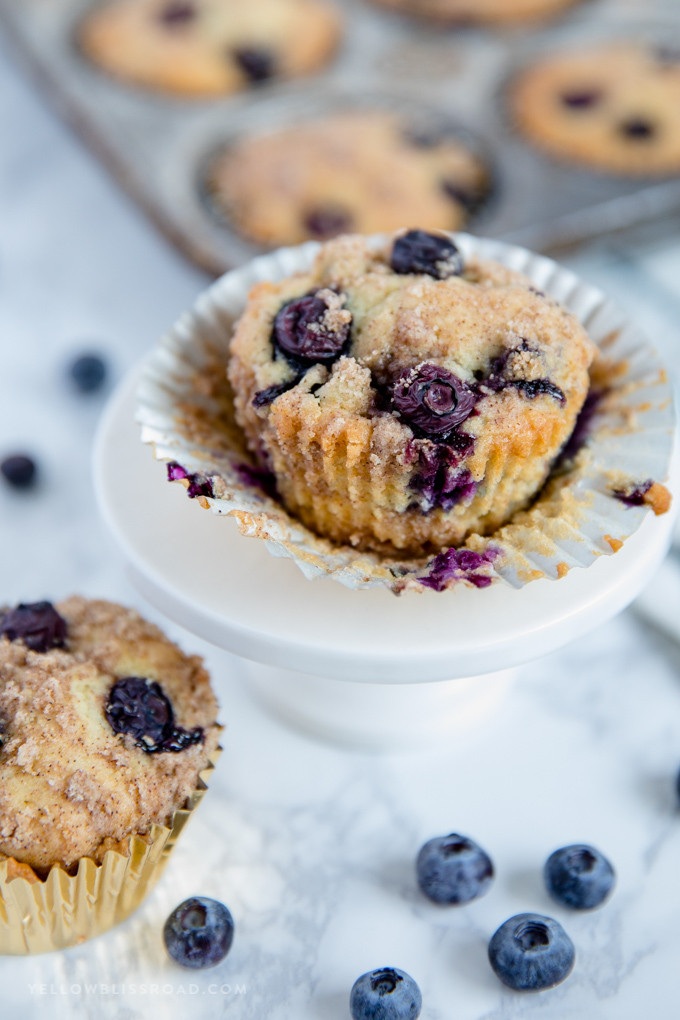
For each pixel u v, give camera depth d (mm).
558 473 341
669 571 389
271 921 338
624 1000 327
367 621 321
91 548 406
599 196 473
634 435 340
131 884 328
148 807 325
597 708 371
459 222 465
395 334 330
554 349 331
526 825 351
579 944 335
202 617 324
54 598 394
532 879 344
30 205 508
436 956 333
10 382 447
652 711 370
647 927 337
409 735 359
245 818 352
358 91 515
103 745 326
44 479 422
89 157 524
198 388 357
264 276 369
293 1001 327
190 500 341
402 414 321
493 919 338
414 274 344
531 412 323
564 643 324
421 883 338
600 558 329
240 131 496
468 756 362
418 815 353
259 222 462
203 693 341
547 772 359
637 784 358
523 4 561
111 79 515
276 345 335
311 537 335
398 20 558
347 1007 326
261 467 348
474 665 320
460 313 332
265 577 329
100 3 548
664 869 345
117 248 493
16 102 556
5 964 332
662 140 493
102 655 340
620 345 355
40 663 334
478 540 330
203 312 363
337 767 361
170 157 485
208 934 327
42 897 320
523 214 466
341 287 342
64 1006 326
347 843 349
